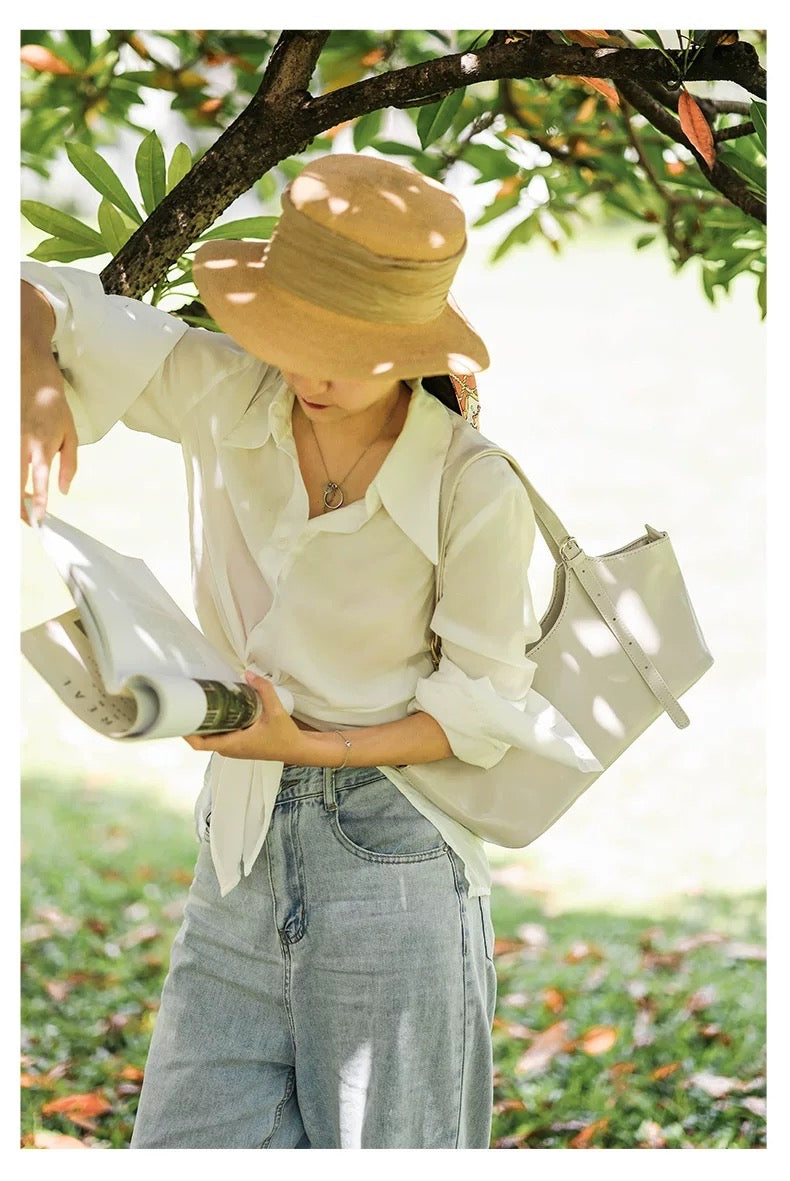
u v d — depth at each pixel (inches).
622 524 341.4
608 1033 141.2
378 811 79.3
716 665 282.7
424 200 69.2
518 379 426.0
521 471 78.7
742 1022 152.4
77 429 80.8
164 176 95.3
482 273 518.3
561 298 486.9
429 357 70.5
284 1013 81.8
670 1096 137.6
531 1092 137.5
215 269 73.7
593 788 235.5
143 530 335.3
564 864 208.5
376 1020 78.3
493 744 78.2
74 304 78.4
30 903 176.9
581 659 85.1
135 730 64.2
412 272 68.1
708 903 193.3
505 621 77.4
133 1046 144.1
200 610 82.8
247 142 89.4
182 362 80.8
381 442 77.7
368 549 77.2
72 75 144.3
